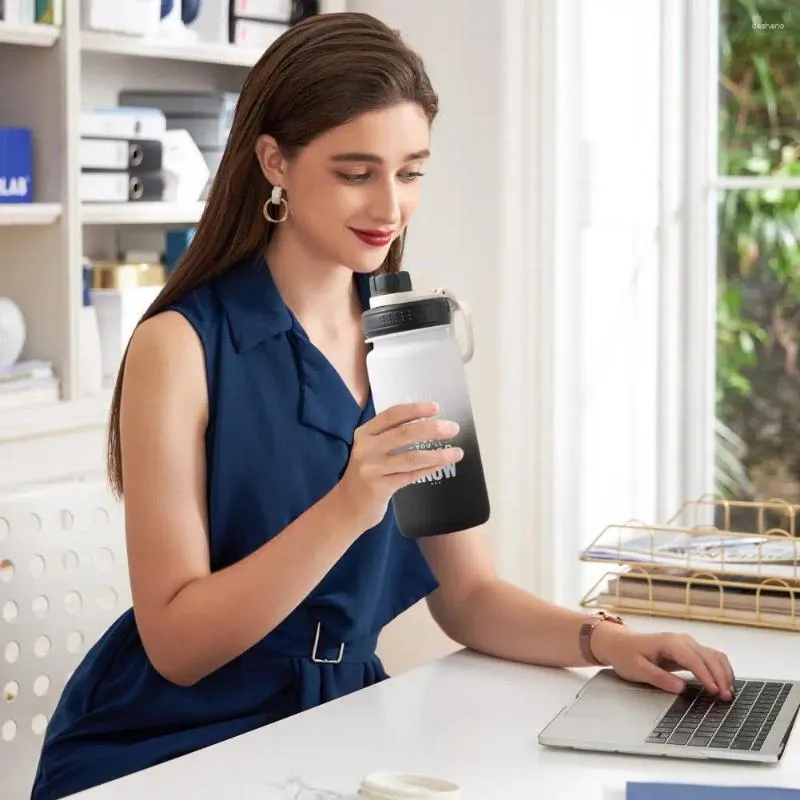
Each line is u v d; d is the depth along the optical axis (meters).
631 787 1.17
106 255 3.23
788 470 3.28
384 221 1.57
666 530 1.97
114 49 2.81
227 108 3.13
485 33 3.09
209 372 1.63
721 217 3.29
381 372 1.36
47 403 2.71
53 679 1.85
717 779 1.24
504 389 3.11
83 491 1.89
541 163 3.04
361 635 1.69
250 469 1.64
